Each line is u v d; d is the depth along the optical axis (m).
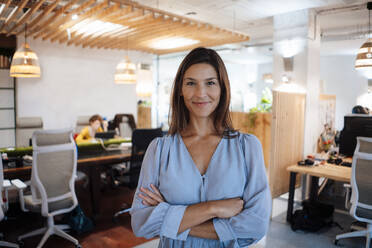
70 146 2.73
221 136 0.93
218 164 0.89
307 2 4.21
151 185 0.92
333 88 9.67
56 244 2.89
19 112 6.06
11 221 3.46
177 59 10.08
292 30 4.69
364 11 4.73
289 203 3.54
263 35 6.82
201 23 4.52
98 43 6.47
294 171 3.44
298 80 4.60
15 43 6.02
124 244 2.91
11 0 3.59
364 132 3.84
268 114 6.25
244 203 0.88
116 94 7.48
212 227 0.86
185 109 0.98
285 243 3.02
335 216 3.80
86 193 4.54
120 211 3.46
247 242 0.88
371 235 2.82
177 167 0.90
